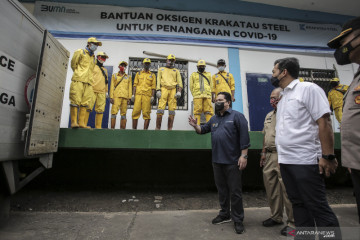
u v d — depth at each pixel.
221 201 2.35
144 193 3.64
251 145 3.39
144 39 5.60
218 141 2.24
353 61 1.21
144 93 4.29
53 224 2.30
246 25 6.09
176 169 4.07
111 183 3.94
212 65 5.65
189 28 5.82
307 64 6.16
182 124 5.28
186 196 3.58
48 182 3.84
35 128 2.16
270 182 2.33
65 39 5.37
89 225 2.28
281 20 6.30
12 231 2.10
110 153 4.00
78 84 3.14
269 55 6.03
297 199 1.51
